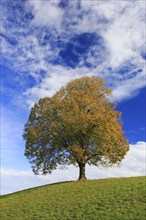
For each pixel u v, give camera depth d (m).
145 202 36.84
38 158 60.16
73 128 57.28
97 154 59.06
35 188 58.25
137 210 34.78
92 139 58.72
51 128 58.53
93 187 47.38
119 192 41.91
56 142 59.09
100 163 60.22
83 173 58.22
